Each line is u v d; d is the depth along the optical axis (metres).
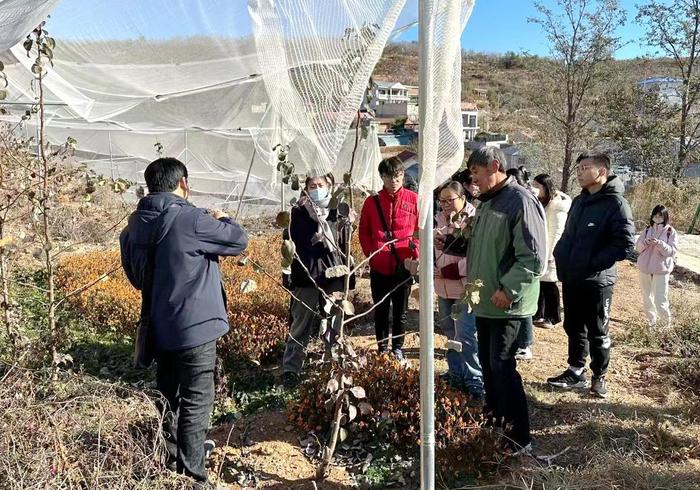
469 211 4.27
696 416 4.05
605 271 4.26
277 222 3.10
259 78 4.53
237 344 5.03
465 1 2.33
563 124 21.75
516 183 3.45
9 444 2.51
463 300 3.13
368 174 7.38
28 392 2.90
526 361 5.24
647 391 4.67
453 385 4.48
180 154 15.32
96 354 5.40
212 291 3.14
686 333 5.83
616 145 21.53
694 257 10.61
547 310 6.36
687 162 20.19
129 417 2.88
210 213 3.34
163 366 3.27
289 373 4.57
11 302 4.41
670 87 20.50
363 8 2.18
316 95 2.28
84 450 2.65
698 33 19.67
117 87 4.79
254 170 15.03
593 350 4.41
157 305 3.04
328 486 3.33
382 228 4.73
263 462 3.57
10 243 4.02
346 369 3.27
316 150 2.39
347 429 3.82
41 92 3.79
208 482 3.25
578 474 3.25
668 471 3.31
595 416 4.10
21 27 2.71
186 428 3.13
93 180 4.29
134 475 2.68
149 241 3.04
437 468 3.44
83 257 8.17
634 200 16.27
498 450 3.52
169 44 3.35
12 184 4.14
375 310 4.89
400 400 3.83
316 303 4.39
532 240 3.28
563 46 20.62
